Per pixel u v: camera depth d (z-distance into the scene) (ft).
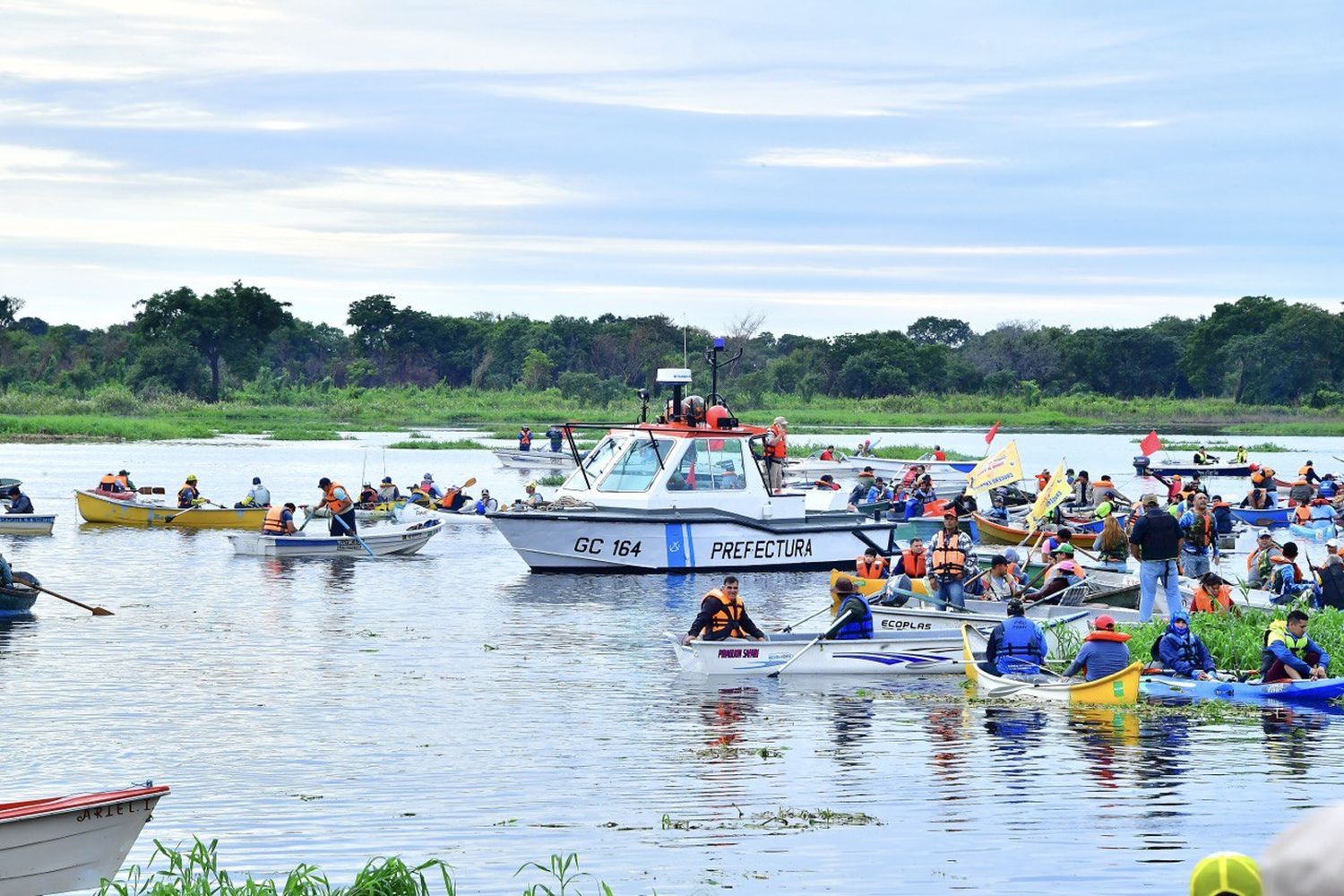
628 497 216.74
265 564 222.28
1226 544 251.80
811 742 105.81
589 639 155.02
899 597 155.63
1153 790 90.99
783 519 220.23
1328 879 9.88
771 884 72.08
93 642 149.48
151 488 295.48
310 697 122.01
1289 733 109.29
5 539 254.27
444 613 173.06
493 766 97.81
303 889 65.16
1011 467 236.22
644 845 78.95
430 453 509.35
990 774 95.66
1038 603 161.79
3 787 91.76
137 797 66.95
